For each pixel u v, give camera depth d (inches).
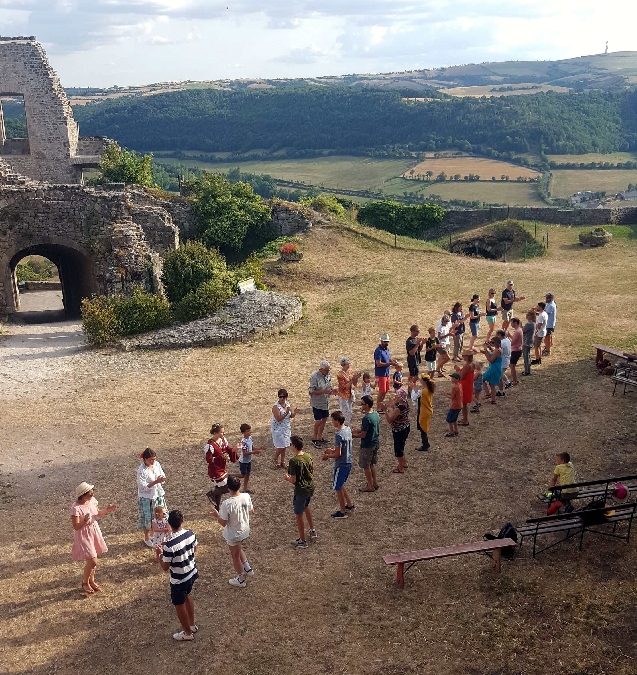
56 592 377.1
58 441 586.6
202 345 838.5
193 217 1440.7
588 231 1403.8
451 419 538.0
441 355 685.9
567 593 343.6
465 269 1214.3
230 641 330.0
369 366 735.7
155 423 617.0
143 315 891.4
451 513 429.7
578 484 395.5
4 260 1095.0
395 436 479.2
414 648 315.0
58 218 1095.6
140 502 415.8
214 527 437.4
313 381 540.7
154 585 380.8
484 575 362.9
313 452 537.6
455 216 1622.8
